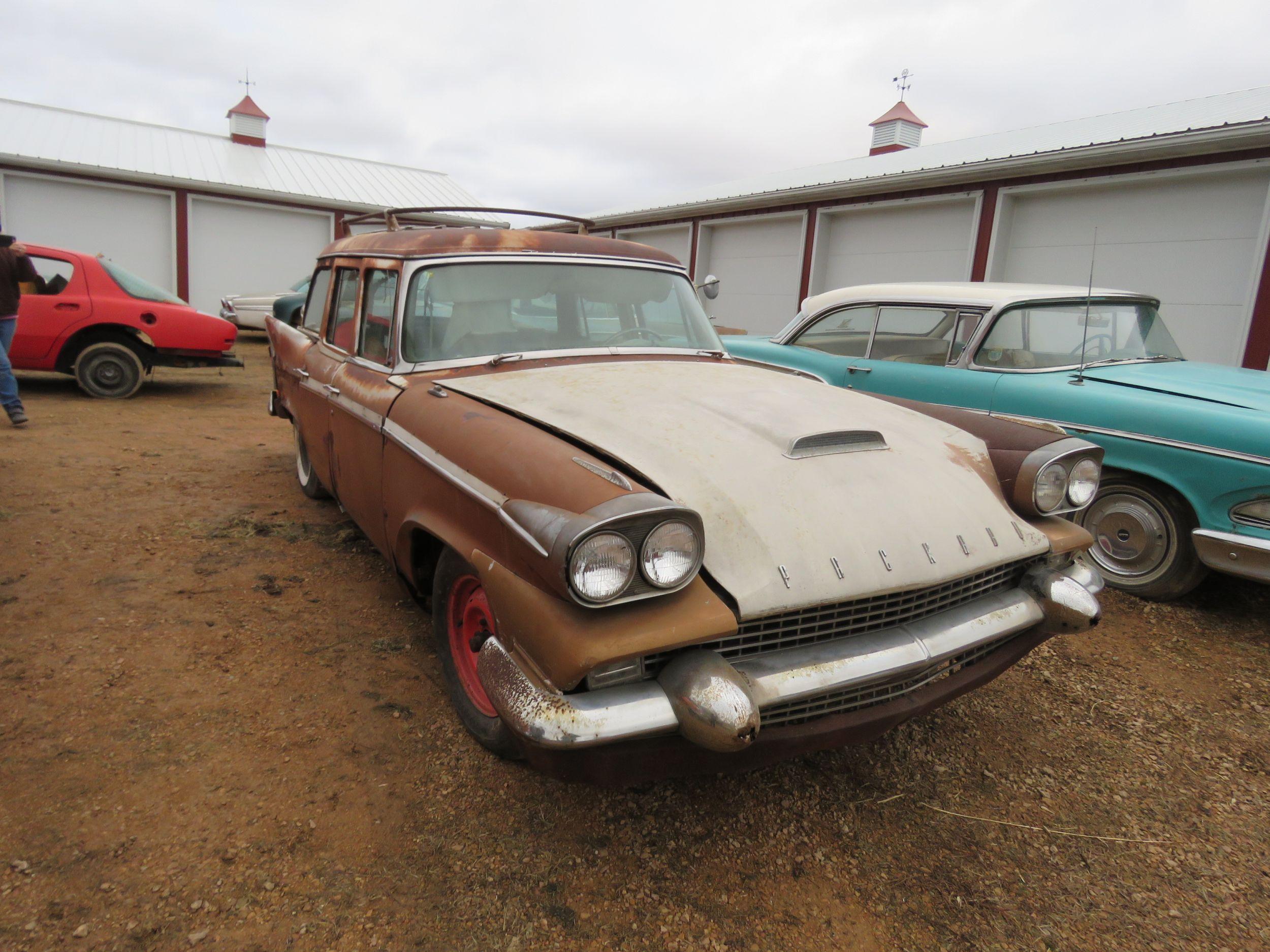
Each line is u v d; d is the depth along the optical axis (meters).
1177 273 9.23
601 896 2.03
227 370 11.70
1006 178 10.51
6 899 1.88
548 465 2.02
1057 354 4.79
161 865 2.02
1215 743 2.89
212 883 1.97
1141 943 1.97
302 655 3.13
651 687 1.84
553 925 1.93
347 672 3.02
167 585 3.71
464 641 2.60
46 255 8.12
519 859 2.14
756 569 1.96
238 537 4.38
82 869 1.99
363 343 3.39
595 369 3.03
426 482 2.52
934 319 5.15
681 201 16.33
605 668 1.80
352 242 3.81
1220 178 8.77
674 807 2.40
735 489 2.12
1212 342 8.98
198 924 1.85
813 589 1.98
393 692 2.90
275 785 2.36
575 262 3.40
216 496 5.16
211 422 7.75
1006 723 2.97
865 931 1.98
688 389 2.78
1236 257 8.73
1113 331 5.01
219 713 2.70
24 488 5.05
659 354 3.40
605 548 1.71
